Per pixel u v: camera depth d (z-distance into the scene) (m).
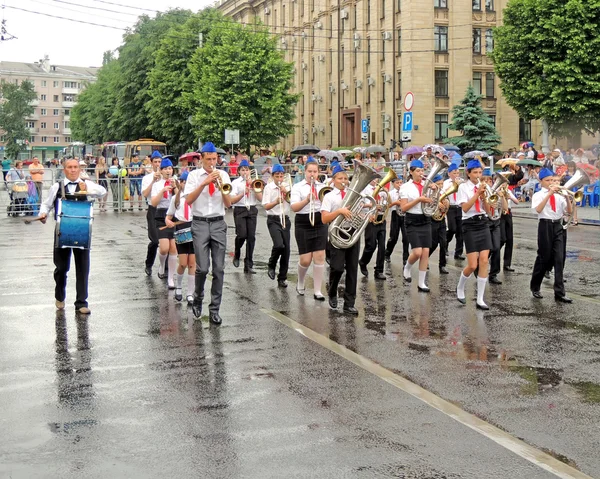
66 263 10.63
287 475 5.10
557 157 28.89
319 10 60.44
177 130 55.19
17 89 122.69
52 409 6.49
